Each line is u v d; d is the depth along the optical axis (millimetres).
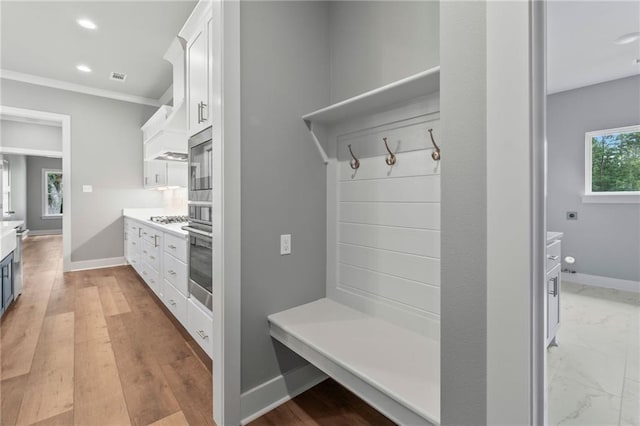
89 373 1893
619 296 1319
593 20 1364
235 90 1473
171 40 3174
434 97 1405
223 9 1429
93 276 4176
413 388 1094
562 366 1289
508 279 695
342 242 1851
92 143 4578
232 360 1478
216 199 1492
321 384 1829
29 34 3062
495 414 724
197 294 2090
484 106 732
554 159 1470
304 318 1646
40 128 5477
